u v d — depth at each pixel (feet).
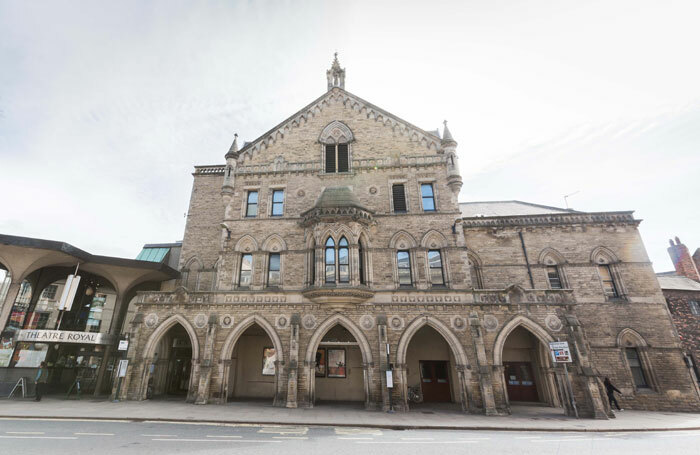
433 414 56.95
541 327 62.69
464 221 85.46
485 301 65.67
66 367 80.79
